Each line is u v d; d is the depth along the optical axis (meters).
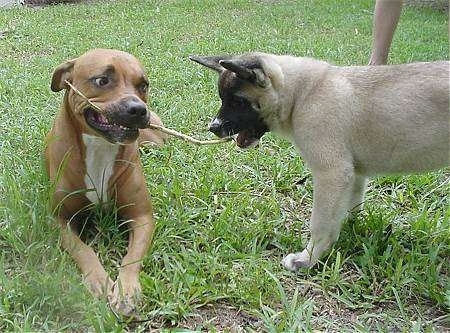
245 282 1.13
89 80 1.19
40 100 2.06
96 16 4.05
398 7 1.86
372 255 1.22
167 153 1.65
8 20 3.76
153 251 1.21
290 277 1.18
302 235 1.33
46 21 3.79
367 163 1.26
